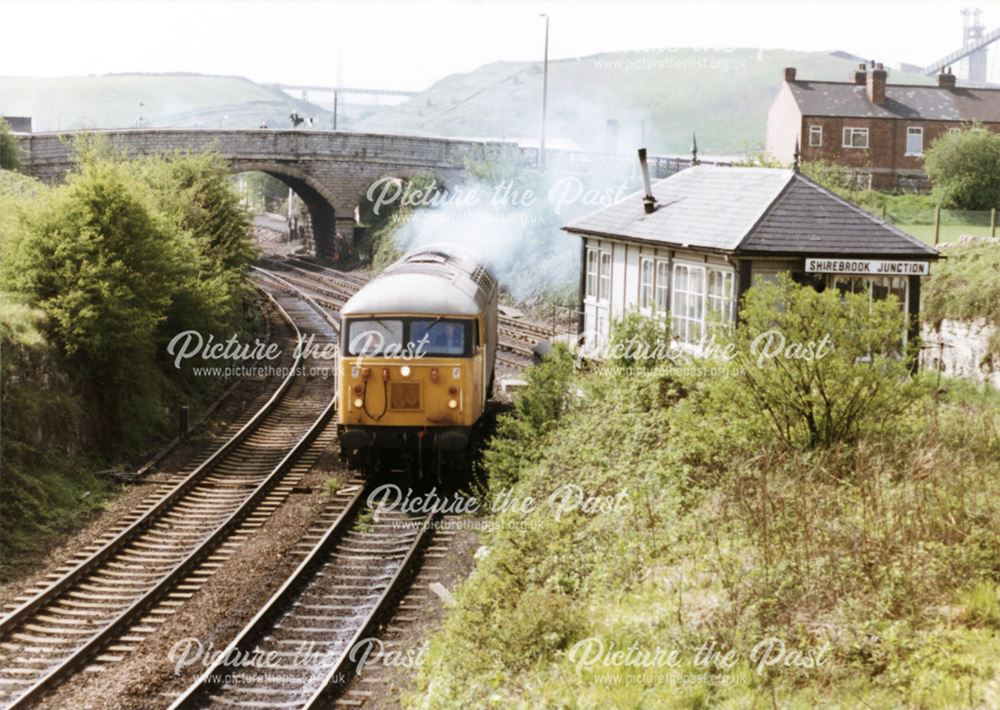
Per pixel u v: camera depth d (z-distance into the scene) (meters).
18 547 15.81
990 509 11.65
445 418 18.83
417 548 15.63
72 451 20.02
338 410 19.05
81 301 21.36
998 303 21.61
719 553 11.89
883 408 14.48
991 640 9.55
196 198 33.69
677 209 20.86
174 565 15.29
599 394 17.80
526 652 11.28
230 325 31.78
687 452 14.85
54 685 11.46
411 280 19.36
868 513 12.11
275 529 16.83
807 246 17.61
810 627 10.34
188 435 23.38
